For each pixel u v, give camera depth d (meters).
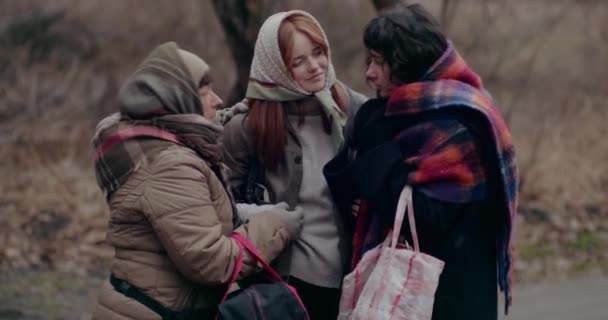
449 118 3.72
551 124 13.05
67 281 8.10
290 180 4.21
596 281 8.87
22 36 14.12
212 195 3.76
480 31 15.09
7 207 9.75
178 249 3.59
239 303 3.71
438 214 3.72
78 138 11.96
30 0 14.63
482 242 3.84
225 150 4.30
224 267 3.68
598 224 10.77
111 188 3.68
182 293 3.73
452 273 3.81
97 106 13.05
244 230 3.86
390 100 3.83
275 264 4.10
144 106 3.63
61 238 9.12
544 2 16.64
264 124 4.17
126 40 14.93
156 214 3.59
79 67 14.05
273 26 4.10
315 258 4.18
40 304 7.42
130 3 15.48
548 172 11.84
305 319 3.83
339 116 4.22
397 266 3.75
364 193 3.87
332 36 15.81
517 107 14.18
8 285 7.86
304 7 15.95
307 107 4.23
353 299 3.92
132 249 3.71
